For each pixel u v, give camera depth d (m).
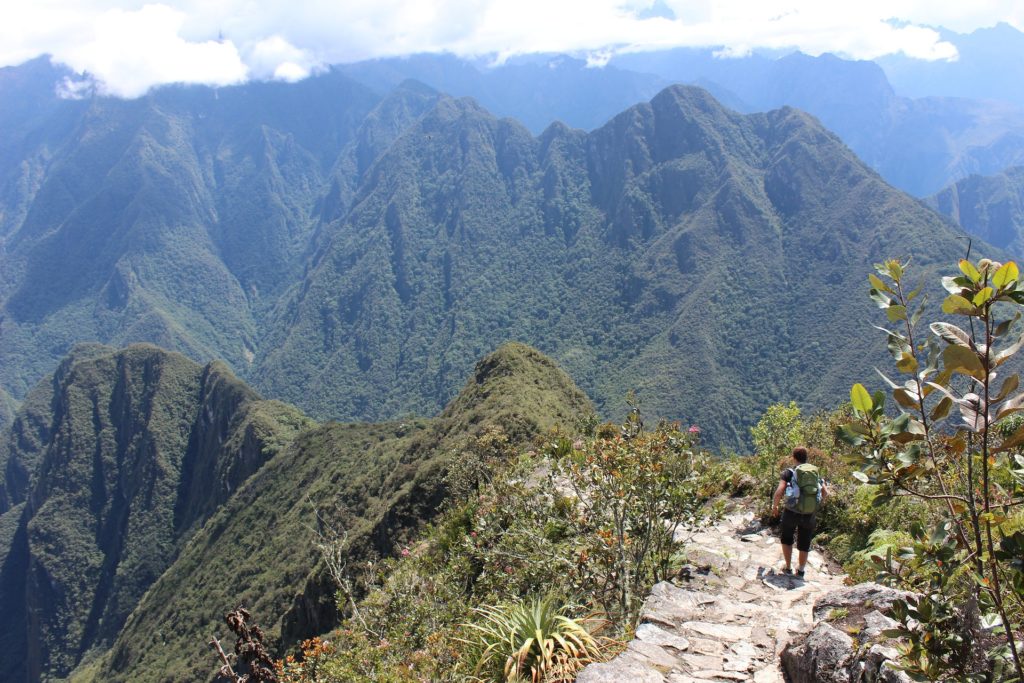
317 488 80.62
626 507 8.66
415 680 8.42
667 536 9.72
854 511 11.29
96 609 164.12
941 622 3.64
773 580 9.27
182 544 140.12
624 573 8.36
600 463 9.08
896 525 10.30
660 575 9.31
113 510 179.12
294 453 98.38
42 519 175.38
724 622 7.50
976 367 3.11
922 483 6.13
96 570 170.75
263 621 55.62
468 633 8.62
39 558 169.25
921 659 3.74
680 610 7.76
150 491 170.12
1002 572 3.75
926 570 4.05
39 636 158.12
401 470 53.28
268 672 6.61
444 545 13.88
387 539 32.91
